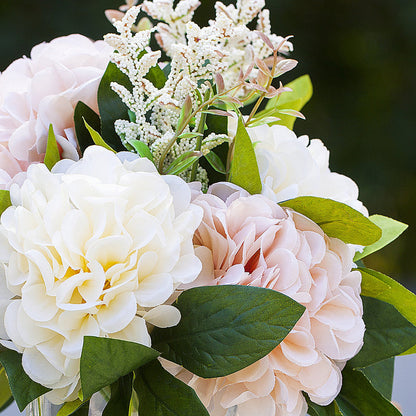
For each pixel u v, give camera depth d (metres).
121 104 0.89
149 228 0.79
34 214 0.79
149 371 0.81
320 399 0.84
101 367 0.77
